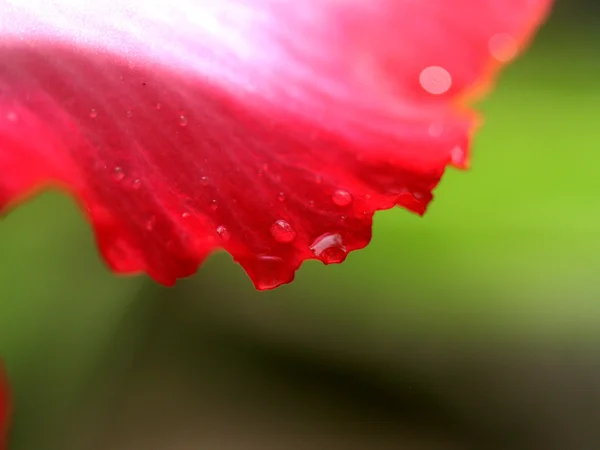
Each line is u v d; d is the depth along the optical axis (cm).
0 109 8
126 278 12
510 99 13
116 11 8
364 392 15
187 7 8
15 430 11
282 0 8
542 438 15
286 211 7
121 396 13
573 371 15
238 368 15
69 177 8
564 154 12
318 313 14
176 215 7
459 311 12
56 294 11
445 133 8
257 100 8
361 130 8
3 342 11
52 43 8
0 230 11
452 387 15
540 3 9
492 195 12
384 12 9
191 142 8
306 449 15
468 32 9
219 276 14
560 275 11
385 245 11
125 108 8
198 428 15
